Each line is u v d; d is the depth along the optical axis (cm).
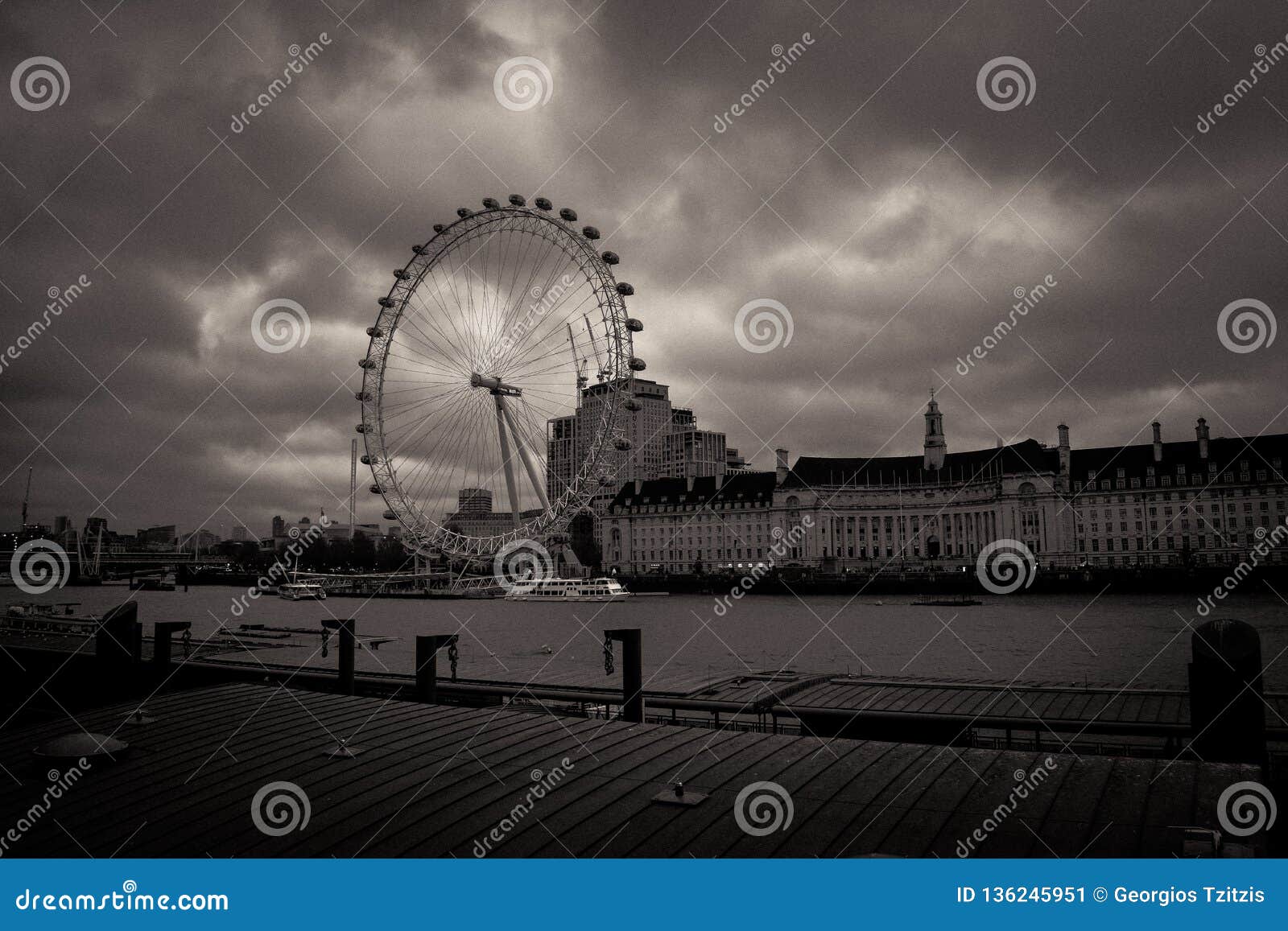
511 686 3953
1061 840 1411
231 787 1720
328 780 1758
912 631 9994
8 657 3697
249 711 2372
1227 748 1845
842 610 14138
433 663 3494
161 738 2081
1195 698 1875
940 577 17550
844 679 3975
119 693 3195
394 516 10231
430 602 19525
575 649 7931
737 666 6650
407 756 1920
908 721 3145
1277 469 19250
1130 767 1747
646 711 4159
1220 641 1853
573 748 1970
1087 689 3481
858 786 1686
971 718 3062
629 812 1567
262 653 5600
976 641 8612
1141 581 15638
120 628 3225
